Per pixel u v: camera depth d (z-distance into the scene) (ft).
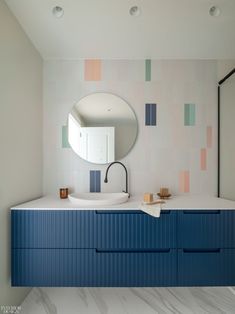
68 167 5.98
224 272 4.29
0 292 4.00
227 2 4.40
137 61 5.98
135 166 5.99
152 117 6.03
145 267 4.27
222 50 5.72
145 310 4.71
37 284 4.24
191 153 6.02
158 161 6.01
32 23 4.76
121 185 5.98
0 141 3.98
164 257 4.28
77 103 5.97
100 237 4.25
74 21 4.77
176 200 5.15
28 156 5.11
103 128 5.97
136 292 5.35
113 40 5.33
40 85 5.81
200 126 6.03
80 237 4.25
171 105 6.02
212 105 6.04
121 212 4.29
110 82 6.00
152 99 6.02
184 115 6.03
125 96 6.00
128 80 6.00
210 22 4.84
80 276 4.25
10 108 4.31
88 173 5.99
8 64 4.23
